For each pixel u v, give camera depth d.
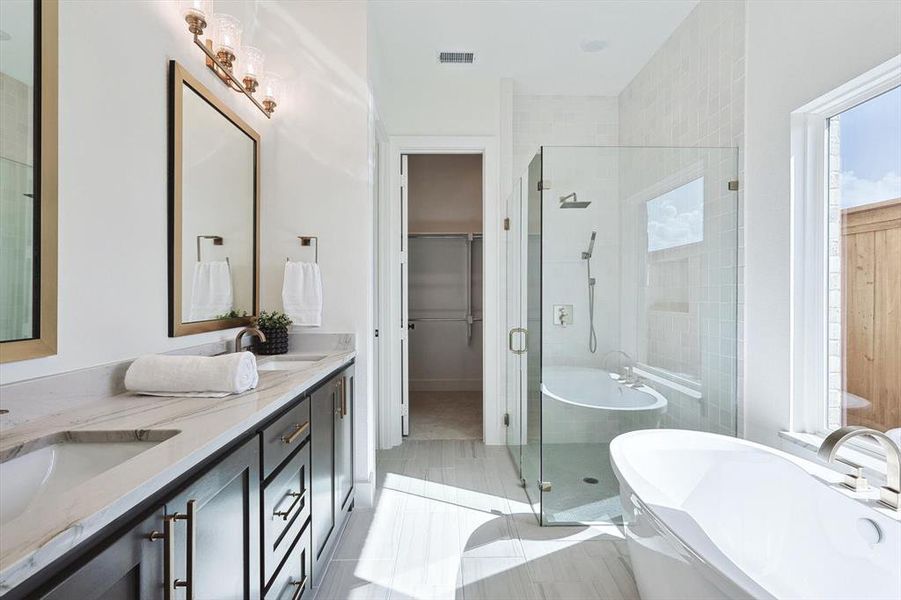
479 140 3.47
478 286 5.65
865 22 1.59
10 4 1.03
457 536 2.20
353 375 2.46
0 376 1.01
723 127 2.41
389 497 2.63
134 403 1.26
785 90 1.98
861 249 1.76
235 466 1.06
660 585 1.44
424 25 2.81
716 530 1.80
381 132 3.22
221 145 2.03
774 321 2.08
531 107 3.72
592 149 2.47
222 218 2.04
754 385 2.20
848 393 1.83
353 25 2.49
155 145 1.58
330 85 2.49
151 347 1.56
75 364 1.22
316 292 2.38
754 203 2.20
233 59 1.94
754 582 1.05
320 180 2.49
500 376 3.54
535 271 2.59
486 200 3.49
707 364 2.42
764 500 1.69
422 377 5.68
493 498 2.62
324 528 1.85
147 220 1.53
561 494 2.36
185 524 0.84
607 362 2.47
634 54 3.16
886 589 1.29
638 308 2.48
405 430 3.79
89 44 1.28
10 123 1.02
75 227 1.22
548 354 2.46
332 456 1.98
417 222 5.57
